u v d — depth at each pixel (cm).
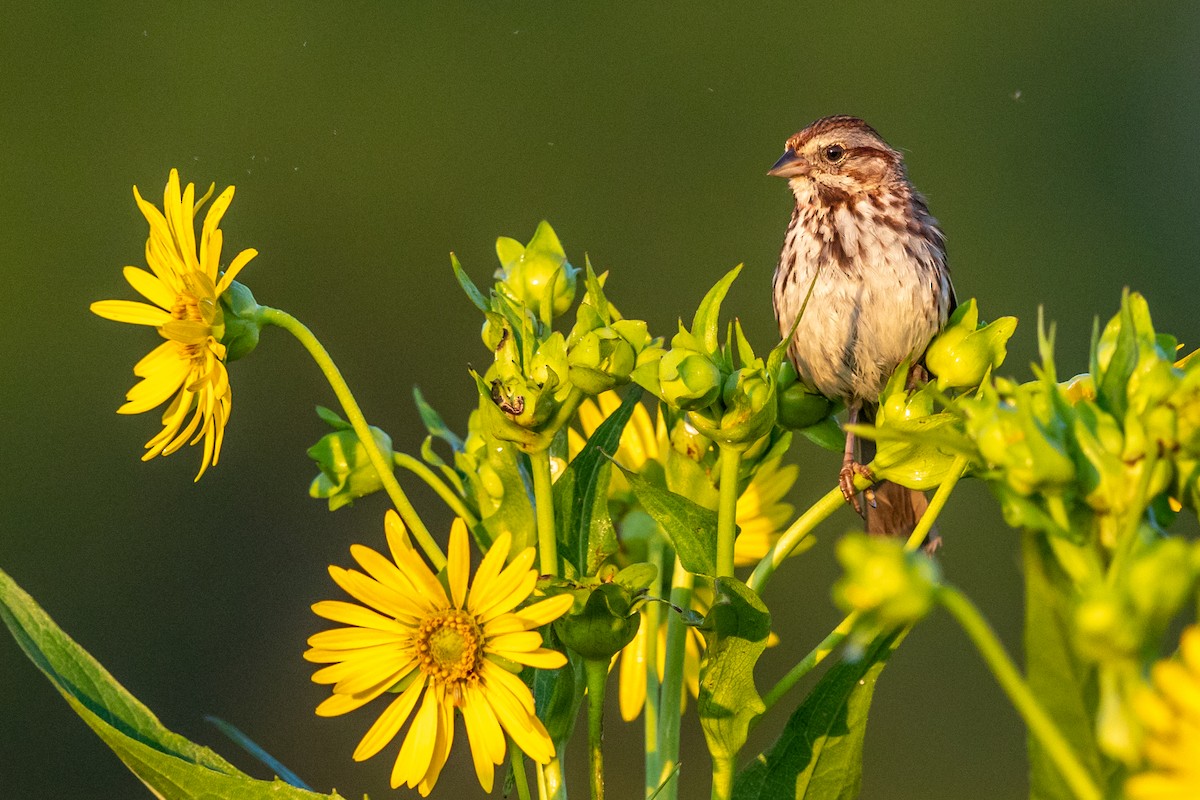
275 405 1441
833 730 352
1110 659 230
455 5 1795
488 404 349
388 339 1598
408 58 1759
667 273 1717
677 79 1780
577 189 1756
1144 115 1811
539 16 1781
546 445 354
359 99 1741
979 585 1330
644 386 349
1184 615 1126
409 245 1698
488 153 1748
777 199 1767
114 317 384
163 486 1397
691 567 352
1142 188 1784
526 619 335
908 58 1823
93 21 1731
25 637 356
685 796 1124
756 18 1820
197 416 377
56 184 1678
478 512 399
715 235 1747
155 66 1728
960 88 1811
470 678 338
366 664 339
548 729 357
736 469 347
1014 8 1828
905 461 368
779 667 1316
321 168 1731
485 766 334
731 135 1788
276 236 1703
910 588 229
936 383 395
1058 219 1766
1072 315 1727
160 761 335
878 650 349
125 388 1561
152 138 1717
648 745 387
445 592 341
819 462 1372
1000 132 1803
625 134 1772
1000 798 1224
